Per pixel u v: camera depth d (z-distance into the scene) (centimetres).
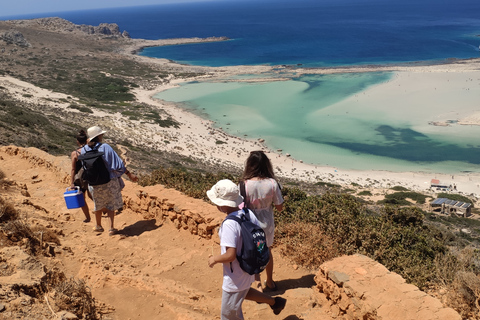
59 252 539
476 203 4303
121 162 696
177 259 589
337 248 621
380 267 417
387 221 816
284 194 984
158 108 8519
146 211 774
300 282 536
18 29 18750
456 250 743
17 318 327
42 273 409
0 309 329
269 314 444
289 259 599
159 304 440
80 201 751
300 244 601
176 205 702
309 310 434
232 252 356
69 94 8975
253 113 8038
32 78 10394
